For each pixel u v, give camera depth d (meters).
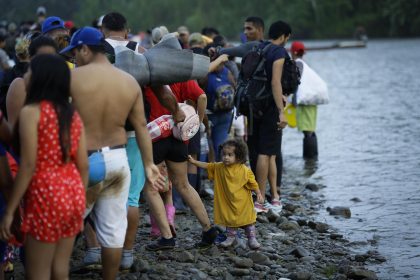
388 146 16.77
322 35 107.25
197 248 8.64
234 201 8.55
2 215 6.32
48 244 5.75
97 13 107.81
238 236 9.08
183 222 10.05
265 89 10.32
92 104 6.32
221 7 112.31
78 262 8.00
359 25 106.06
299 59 15.16
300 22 106.94
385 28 105.56
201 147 11.06
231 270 7.93
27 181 5.65
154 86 7.80
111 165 6.41
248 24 11.70
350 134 18.73
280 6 107.81
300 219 10.33
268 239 9.39
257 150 10.66
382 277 8.05
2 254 6.36
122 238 6.66
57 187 5.68
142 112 6.64
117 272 6.90
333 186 12.91
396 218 10.62
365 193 12.27
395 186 12.71
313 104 15.40
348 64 47.03
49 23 8.70
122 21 8.37
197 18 111.50
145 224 9.92
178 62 7.54
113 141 6.47
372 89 30.27
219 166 8.66
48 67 5.70
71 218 5.77
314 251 9.00
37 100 5.69
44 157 5.68
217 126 11.78
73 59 8.34
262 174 10.52
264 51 10.30
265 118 10.44
